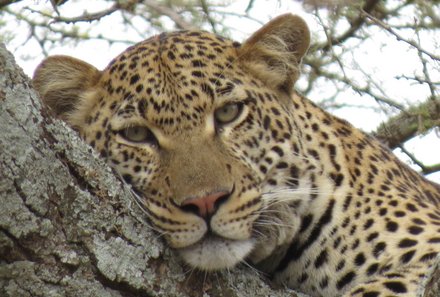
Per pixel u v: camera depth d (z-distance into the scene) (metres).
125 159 9.10
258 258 9.63
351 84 11.78
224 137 9.17
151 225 8.31
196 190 8.49
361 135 11.27
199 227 8.46
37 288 6.94
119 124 9.15
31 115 6.98
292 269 9.98
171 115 8.98
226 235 8.57
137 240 7.59
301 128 10.16
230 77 9.41
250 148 9.31
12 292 6.90
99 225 7.32
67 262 7.05
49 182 7.02
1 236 6.77
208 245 8.48
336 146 10.42
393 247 9.82
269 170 9.45
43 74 9.94
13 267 6.86
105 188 7.46
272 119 9.61
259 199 9.05
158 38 9.95
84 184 7.34
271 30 10.02
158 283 7.68
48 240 6.98
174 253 8.38
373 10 12.90
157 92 9.05
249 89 9.52
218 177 8.62
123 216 7.54
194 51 9.49
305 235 9.88
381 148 11.51
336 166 10.20
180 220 8.48
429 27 12.45
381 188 10.40
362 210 10.07
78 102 9.73
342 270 9.89
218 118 9.26
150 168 8.97
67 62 9.78
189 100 9.03
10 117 6.82
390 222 10.01
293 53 10.28
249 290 8.44
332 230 9.91
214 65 9.41
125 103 9.15
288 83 10.21
